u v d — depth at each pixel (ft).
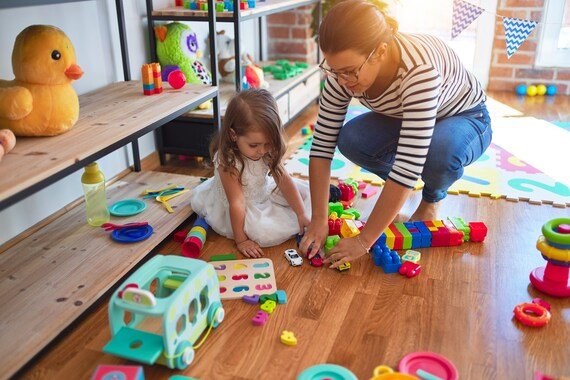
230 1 7.04
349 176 6.89
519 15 10.48
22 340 3.72
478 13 8.02
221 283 4.55
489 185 6.53
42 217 5.51
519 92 10.80
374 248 4.91
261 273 4.71
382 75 4.42
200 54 7.48
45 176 3.67
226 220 5.35
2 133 3.92
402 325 4.09
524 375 3.59
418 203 6.14
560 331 4.02
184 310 3.61
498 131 8.50
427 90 4.22
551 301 4.36
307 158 7.50
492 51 10.89
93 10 6.06
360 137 5.51
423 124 4.27
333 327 4.06
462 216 5.83
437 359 3.65
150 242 5.01
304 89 9.67
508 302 4.36
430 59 4.34
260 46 10.52
